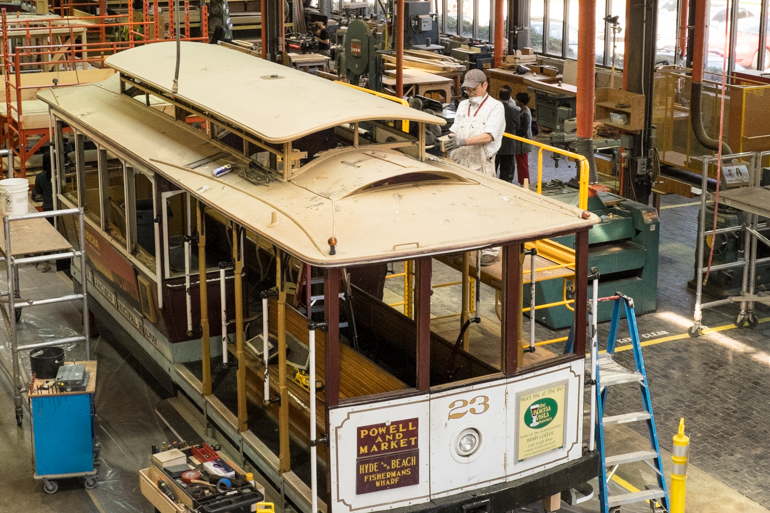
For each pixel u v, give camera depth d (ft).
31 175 47.26
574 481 21.83
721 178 35.14
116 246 29.12
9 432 27.84
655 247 36.58
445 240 19.08
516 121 46.32
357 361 23.32
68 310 36.58
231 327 27.91
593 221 20.77
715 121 46.19
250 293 30.89
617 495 23.47
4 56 44.16
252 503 21.21
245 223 20.40
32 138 49.49
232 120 23.16
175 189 25.70
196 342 27.58
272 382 24.63
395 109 23.40
